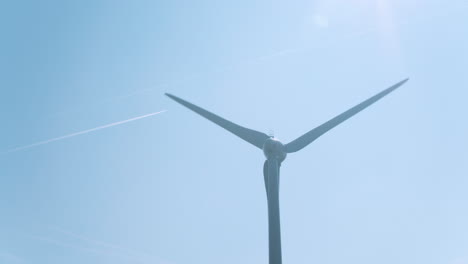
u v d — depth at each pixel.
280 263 31.69
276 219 33.12
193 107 38.38
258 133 37.53
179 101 39.00
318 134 38.50
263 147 36.03
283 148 35.88
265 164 36.06
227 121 38.25
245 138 37.50
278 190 34.34
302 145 37.88
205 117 38.62
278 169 35.53
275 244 32.19
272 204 33.72
